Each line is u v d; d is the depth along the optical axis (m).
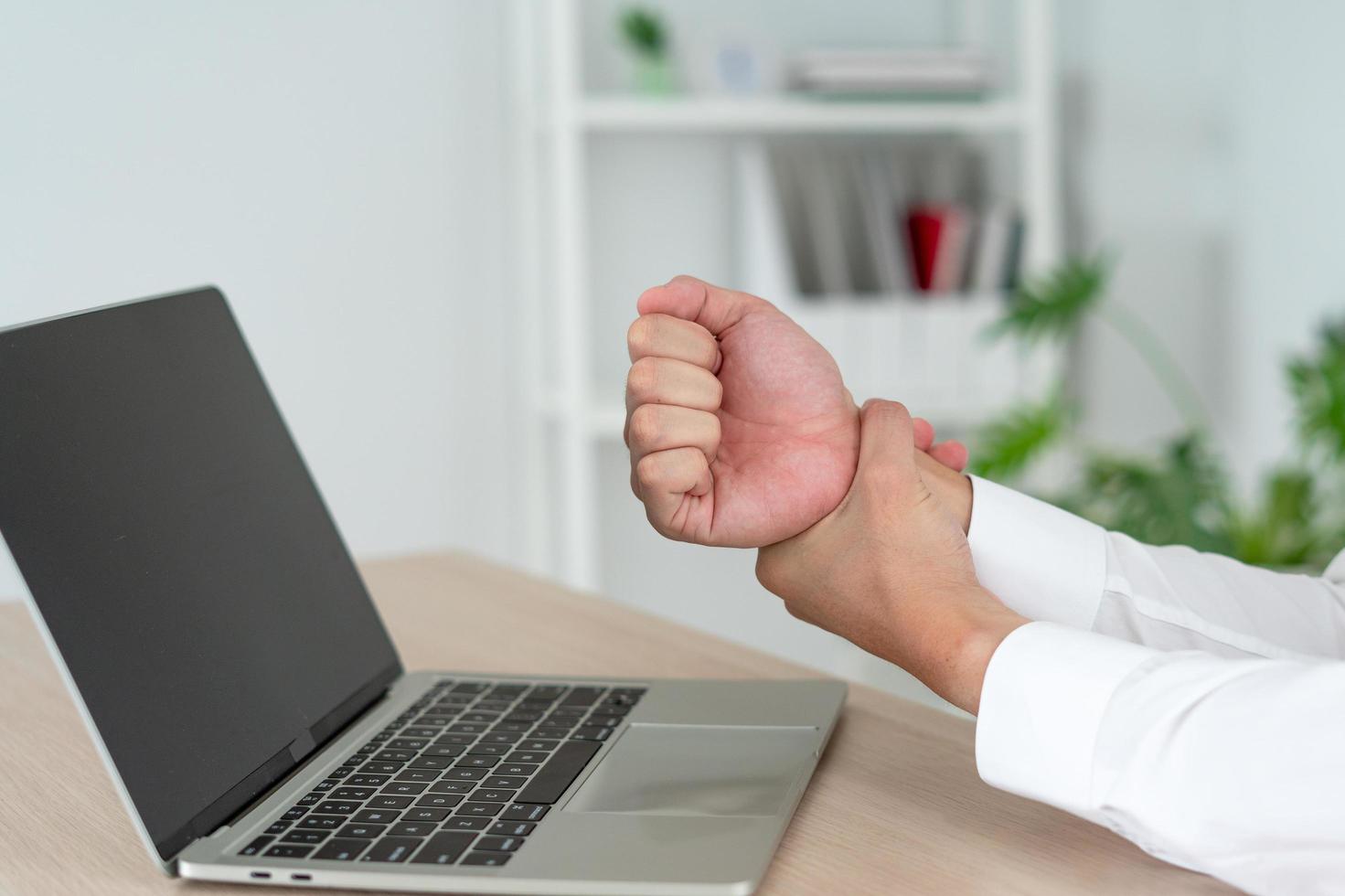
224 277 1.91
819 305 2.02
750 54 2.12
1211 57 2.11
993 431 1.98
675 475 0.54
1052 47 2.22
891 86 2.05
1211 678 0.44
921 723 0.65
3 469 0.50
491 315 2.08
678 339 0.56
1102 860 0.48
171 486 0.59
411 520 2.05
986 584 0.62
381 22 1.97
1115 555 0.63
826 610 0.56
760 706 0.65
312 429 1.98
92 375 0.57
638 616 0.90
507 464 2.11
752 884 0.44
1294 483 1.81
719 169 2.22
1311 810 0.41
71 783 0.60
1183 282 2.18
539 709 0.65
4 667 0.82
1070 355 2.36
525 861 0.46
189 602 0.56
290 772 0.57
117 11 1.81
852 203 2.22
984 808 0.54
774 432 0.57
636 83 2.14
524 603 0.94
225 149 1.89
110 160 1.82
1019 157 2.24
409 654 0.81
